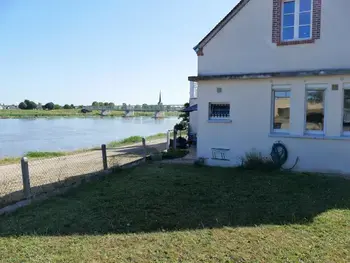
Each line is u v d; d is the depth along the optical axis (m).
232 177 10.12
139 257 4.83
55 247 5.22
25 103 128.88
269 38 11.48
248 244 5.21
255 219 6.41
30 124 62.16
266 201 7.56
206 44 12.55
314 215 6.54
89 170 12.43
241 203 7.44
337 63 10.48
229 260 4.68
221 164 12.42
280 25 11.34
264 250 4.99
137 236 5.63
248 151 11.96
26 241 5.47
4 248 5.20
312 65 10.83
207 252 4.95
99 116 104.94
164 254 4.91
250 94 11.84
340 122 10.52
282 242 5.27
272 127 11.65
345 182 9.22
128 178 10.16
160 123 66.81
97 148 21.80
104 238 5.57
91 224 6.25
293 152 11.19
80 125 59.19
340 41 10.42
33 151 22.11
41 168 13.31
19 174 11.94
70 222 6.37
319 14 10.62
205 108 12.67
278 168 11.20
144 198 7.89
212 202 7.56
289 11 11.21
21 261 4.76
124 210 7.03
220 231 5.79
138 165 12.71
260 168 11.17
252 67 11.80
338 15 10.41
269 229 5.85
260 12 11.58
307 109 11.06
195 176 10.30
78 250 5.10
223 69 12.30
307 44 10.85
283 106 11.45
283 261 4.63
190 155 15.67
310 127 11.07
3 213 6.93
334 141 10.59
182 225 6.14
